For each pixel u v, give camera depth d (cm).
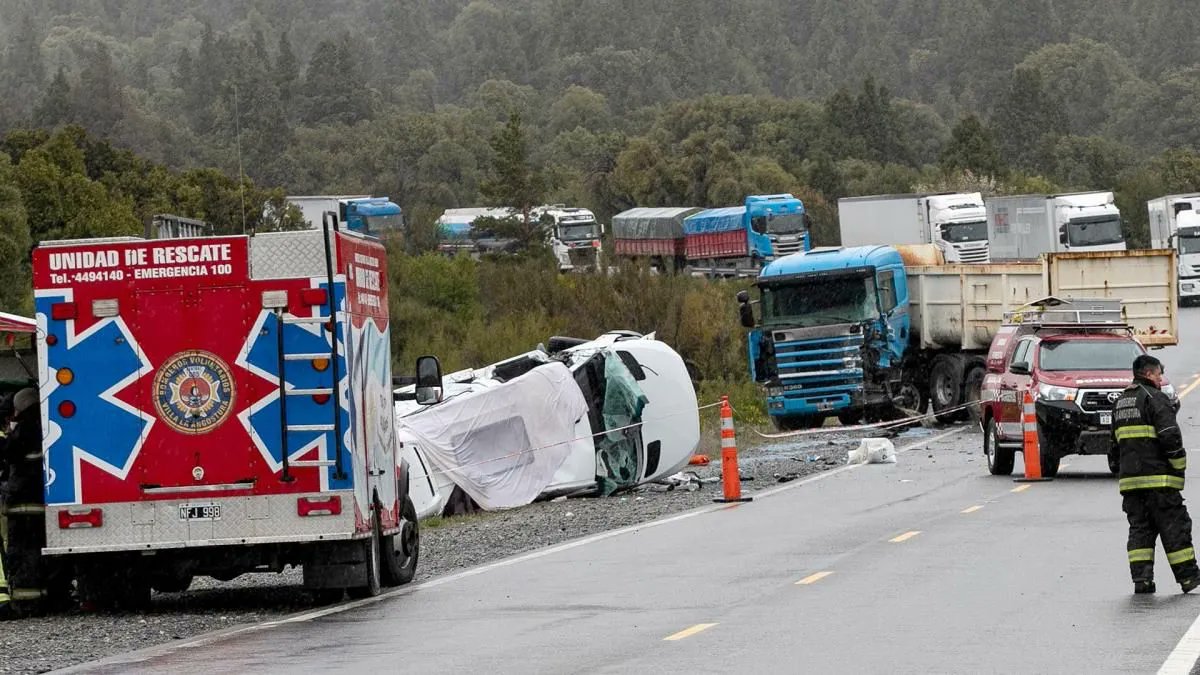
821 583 2808
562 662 2156
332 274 2820
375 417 3023
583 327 9906
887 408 7275
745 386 9312
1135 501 2580
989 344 7181
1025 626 2291
